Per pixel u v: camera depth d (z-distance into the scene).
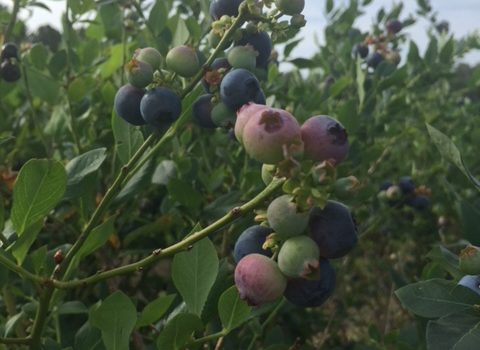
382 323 0.55
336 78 0.47
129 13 0.38
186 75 0.18
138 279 0.42
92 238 0.19
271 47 0.18
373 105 0.40
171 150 0.35
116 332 0.16
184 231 0.29
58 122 0.37
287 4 0.17
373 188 0.34
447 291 0.15
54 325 0.28
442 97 0.63
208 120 0.19
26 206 0.16
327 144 0.12
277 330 0.27
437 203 0.49
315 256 0.13
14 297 0.27
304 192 0.12
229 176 0.38
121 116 0.19
